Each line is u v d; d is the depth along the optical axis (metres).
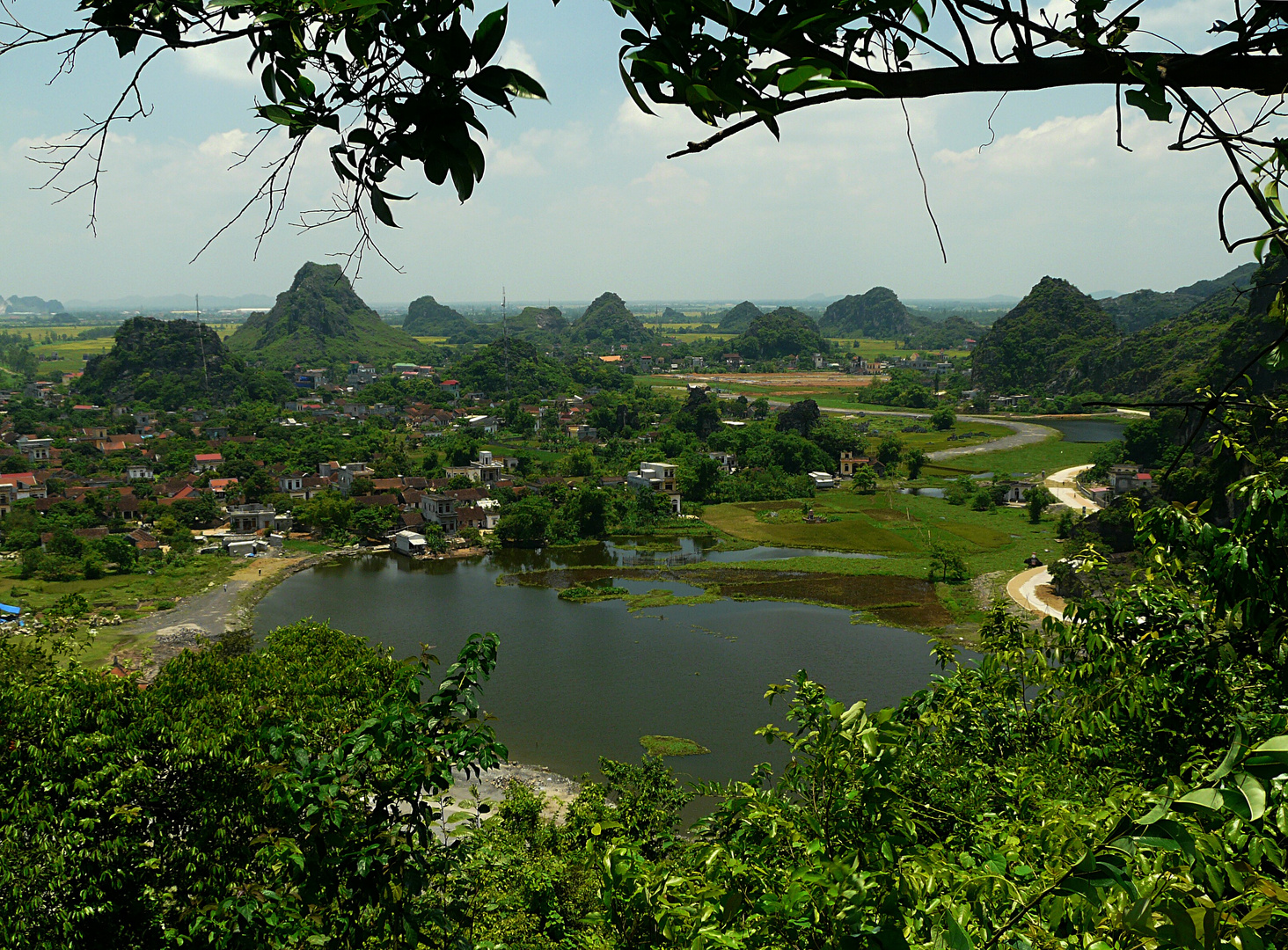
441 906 5.91
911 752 6.11
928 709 7.34
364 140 1.87
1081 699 6.96
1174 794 2.06
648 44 1.64
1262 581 3.99
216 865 10.30
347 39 1.85
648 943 4.70
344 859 5.44
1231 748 1.93
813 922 3.42
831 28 1.64
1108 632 6.62
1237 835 2.23
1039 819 5.45
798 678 5.68
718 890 3.80
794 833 4.24
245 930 7.11
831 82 1.54
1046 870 3.37
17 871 9.52
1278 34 1.68
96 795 10.25
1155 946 2.51
